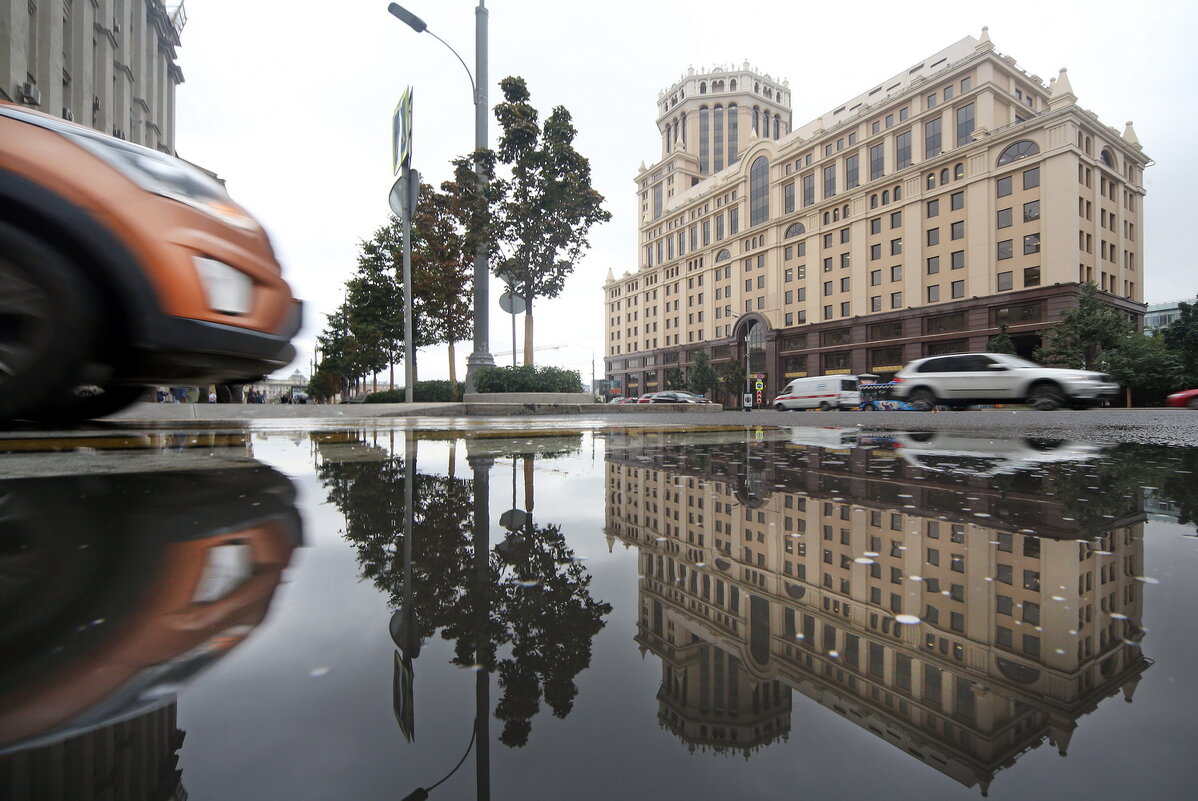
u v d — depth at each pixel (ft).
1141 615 2.51
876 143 141.90
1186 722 1.61
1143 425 19.89
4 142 7.80
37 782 1.26
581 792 1.33
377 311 74.18
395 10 40.75
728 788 1.35
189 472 6.96
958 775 1.37
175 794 1.24
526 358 45.78
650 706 1.81
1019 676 1.95
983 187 119.44
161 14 108.17
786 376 164.86
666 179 239.09
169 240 8.57
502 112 44.68
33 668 1.90
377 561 3.45
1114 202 122.83
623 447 11.12
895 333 136.05
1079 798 1.27
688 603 2.80
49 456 8.33
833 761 1.47
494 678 1.99
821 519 4.62
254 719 1.63
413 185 40.24
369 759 1.46
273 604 2.66
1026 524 4.33
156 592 2.74
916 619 2.53
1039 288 111.65
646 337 234.17
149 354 8.89
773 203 169.27
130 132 92.89
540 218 44.37
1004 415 31.55
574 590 2.97
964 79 125.90
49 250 8.18
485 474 7.26
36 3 62.80
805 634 2.37
